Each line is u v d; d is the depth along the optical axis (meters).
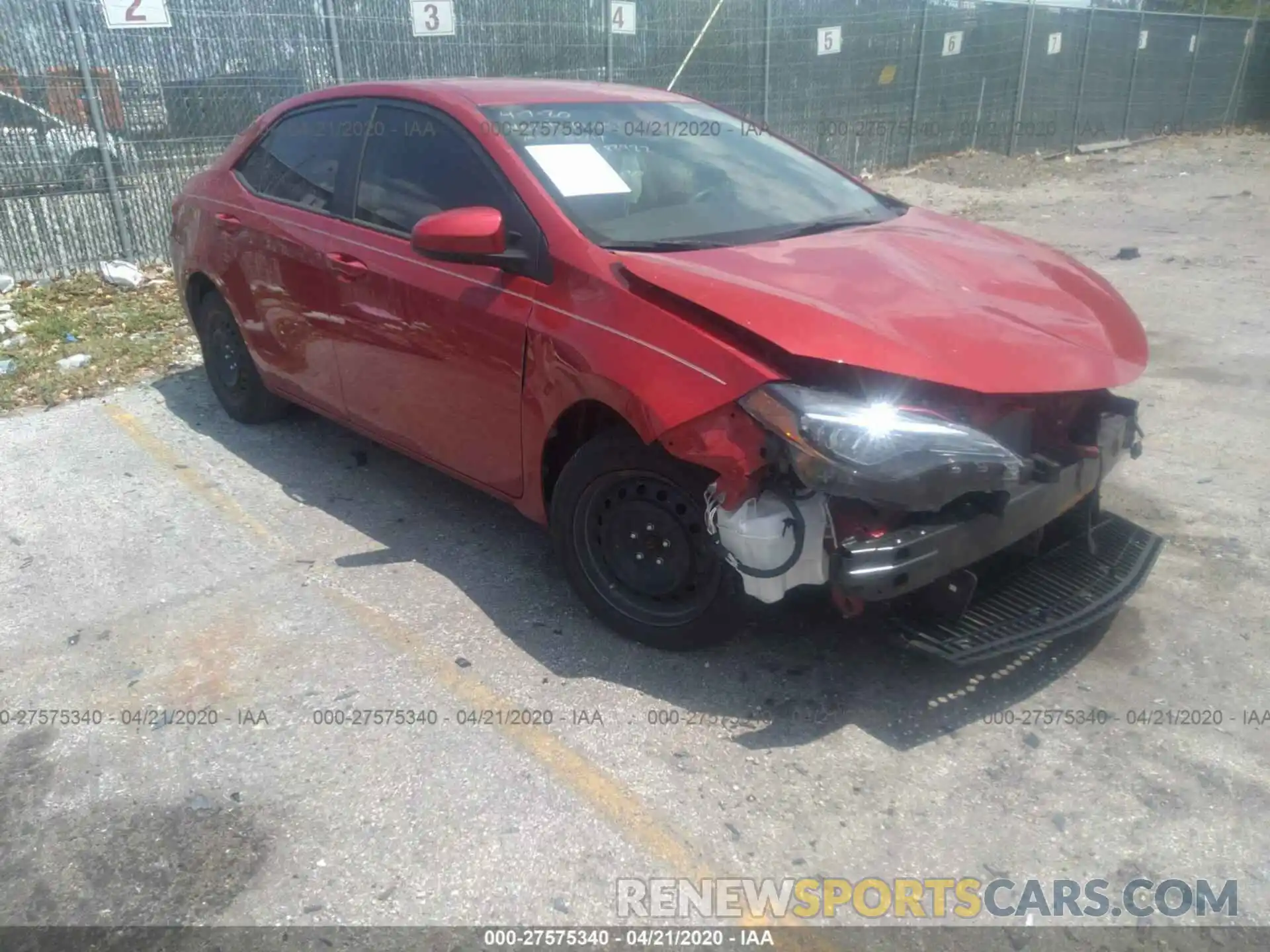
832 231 3.69
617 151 3.79
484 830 2.64
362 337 4.04
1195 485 4.59
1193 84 23.67
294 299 4.40
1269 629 3.48
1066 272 3.58
